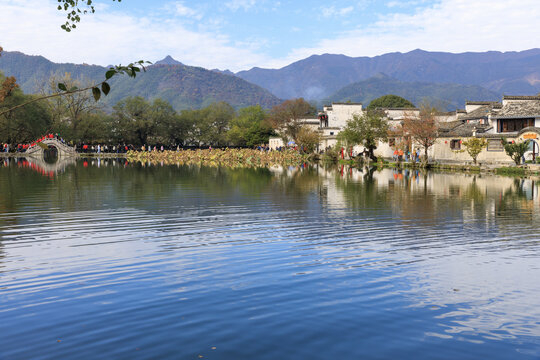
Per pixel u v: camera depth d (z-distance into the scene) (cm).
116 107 12456
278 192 2753
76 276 1024
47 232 1524
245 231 1549
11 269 1079
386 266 1110
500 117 5531
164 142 13550
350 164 6550
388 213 1944
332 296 897
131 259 1173
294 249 1287
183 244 1348
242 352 667
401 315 805
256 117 13862
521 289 944
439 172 4728
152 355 657
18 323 766
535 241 1393
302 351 671
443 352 674
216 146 14712
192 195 2583
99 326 754
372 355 661
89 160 7962
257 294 906
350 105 9950
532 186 3134
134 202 2284
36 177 3891
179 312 812
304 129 8762
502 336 728
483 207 2117
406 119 5828
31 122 8862
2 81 7875
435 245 1339
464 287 955
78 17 712
